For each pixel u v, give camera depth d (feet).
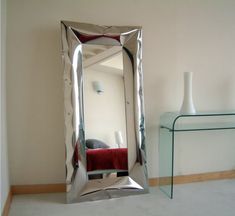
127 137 6.93
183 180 7.93
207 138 8.06
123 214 5.81
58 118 6.86
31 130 6.75
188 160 7.95
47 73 6.73
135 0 7.14
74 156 6.36
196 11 7.64
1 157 5.37
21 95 6.63
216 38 7.89
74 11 6.77
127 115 6.95
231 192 7.15
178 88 7.66
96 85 6.71
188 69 7.72
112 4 7.00
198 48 7.75
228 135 8.25
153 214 5.82
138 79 6.96
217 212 5.94
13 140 6.65
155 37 7.37
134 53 6.92
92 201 6.43
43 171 6.88
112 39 6.74
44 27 6.63
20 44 6.54
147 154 7.54
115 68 6.86
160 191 7.17
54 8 6.64
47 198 6.59
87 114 6.61
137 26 6.91
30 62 6.63
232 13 7.98
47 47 6.68
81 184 6.43
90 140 6.63
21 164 6.75
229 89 8.18
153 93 7.47
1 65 5.72
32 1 6.52
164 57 7.48
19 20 6.49
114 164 6.80
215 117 8.15
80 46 6.52
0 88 5.49
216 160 8.22
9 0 6.41
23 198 6.59
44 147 6.84
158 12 7.34
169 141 7.25
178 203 6.40
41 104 6.75
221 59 8.00
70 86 6.36
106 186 6.61
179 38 7.56
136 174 6.92
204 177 8.13
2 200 5.37
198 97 7.90
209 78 7.95
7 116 6.53
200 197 6.79
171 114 7.38
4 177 5.71
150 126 7.51
